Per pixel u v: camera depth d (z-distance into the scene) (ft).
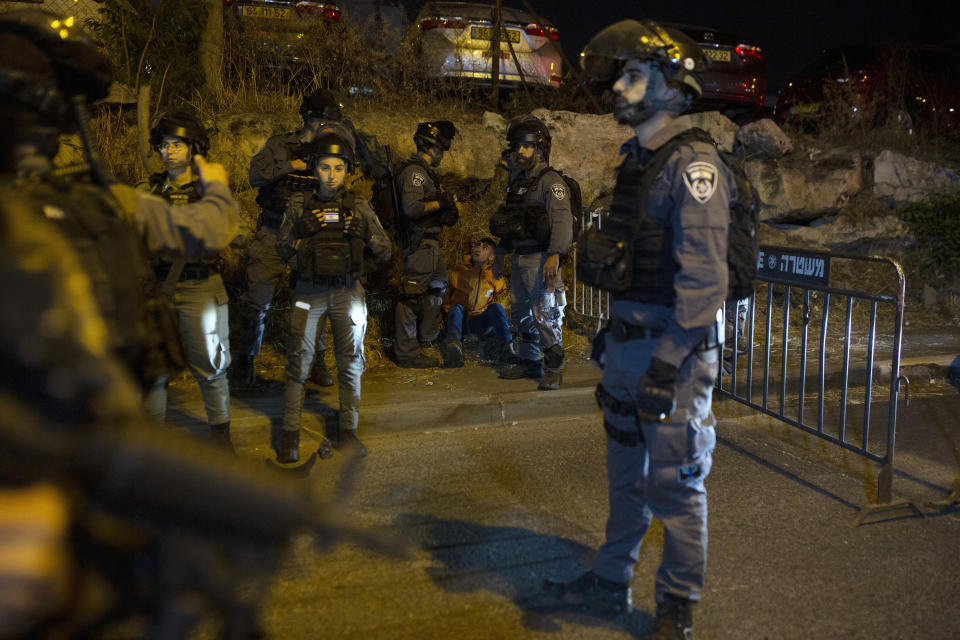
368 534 3.66
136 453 3.19
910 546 10.17
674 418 7.41
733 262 7.47
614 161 23.66
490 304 18.43
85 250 4.07
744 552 9.93
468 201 22.54
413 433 14.65
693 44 7.58
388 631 8.14
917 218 24.11
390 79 24.41
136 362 4.58
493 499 11.57
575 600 8.65
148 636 3.58
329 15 24.03
